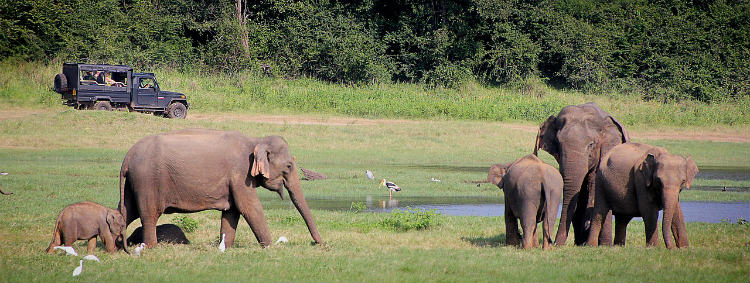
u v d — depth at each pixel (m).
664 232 9.87
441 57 48.31
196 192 10.09
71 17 42.59
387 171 23.36
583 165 11.02
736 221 14.55
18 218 13.06
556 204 9.96
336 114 37.66
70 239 9.70
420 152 28.62
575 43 50.88
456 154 28.31
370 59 46.94
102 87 31.17
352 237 11.62
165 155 10.00
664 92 46.88
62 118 28.55
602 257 9.38
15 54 40.16
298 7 48.69
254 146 10.45
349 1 51.88
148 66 42.44
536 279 8.20
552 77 52.78
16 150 24.70
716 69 50.56
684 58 51.19
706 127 37.78
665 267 8.71
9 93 35.09
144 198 10.00
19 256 9.31
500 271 8.59
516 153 29.08
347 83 46.53
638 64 52.12
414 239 11.48
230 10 47.78
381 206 16.58
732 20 54.56
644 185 10.14
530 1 52.28
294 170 10.64
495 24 49.69
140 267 8.82
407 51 50.69
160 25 46.91
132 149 10.17
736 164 27.70
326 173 22.25
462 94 44.53
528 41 50.06
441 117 37.59
